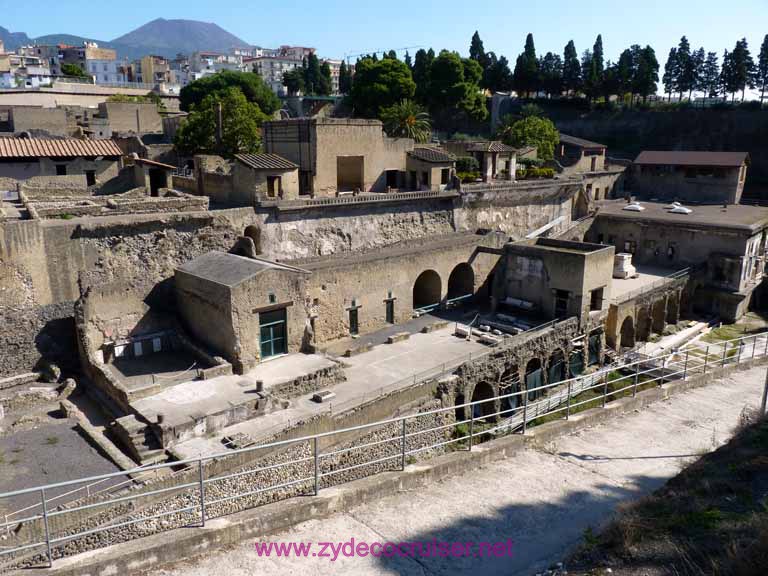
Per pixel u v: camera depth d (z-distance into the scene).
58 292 32.94
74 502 21.08
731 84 112.62
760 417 17.20
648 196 78.06
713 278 55.91
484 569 11.51
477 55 123.75
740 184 72.94
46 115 71.75
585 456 17.66
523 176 66.81
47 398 30.22
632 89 113.19
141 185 49.28
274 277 33.22
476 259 49.28
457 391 33.84
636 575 9.74
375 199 46.25
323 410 28.98
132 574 11.09
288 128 51.97
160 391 29.36
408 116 75.62
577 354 43.16
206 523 12.32
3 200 42.97
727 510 11.25
